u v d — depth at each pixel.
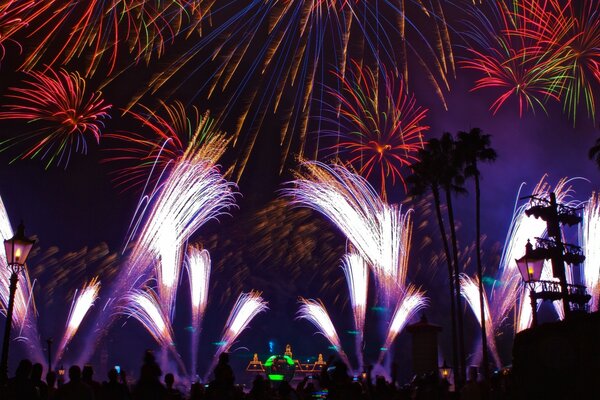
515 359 15.02
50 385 15.41
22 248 18.52
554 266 27.78
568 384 13.30
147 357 13.27
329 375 13.31
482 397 18.22
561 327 13.73
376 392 16.09
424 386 17.59
